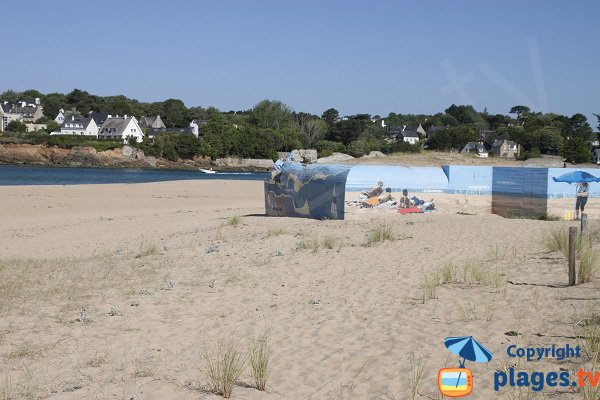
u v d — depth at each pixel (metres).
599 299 8.53
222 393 6.20
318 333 8.25
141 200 37.16
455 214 22.44
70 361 7.50
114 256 16.22
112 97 168.88
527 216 21.77
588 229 16.33
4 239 20.75
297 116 123.19
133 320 9.45
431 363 6.57
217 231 19.94
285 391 6.24
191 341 8.27
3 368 7.24
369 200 21.64
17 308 10.30
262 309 9.88
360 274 12.02
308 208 22.97
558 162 39.94
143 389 6.41
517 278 10.49
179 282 12.25
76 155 101.94
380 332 8.00
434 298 9.56
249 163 109.31
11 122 128.25
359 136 98.38
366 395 5.91
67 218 26.94
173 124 150.75
